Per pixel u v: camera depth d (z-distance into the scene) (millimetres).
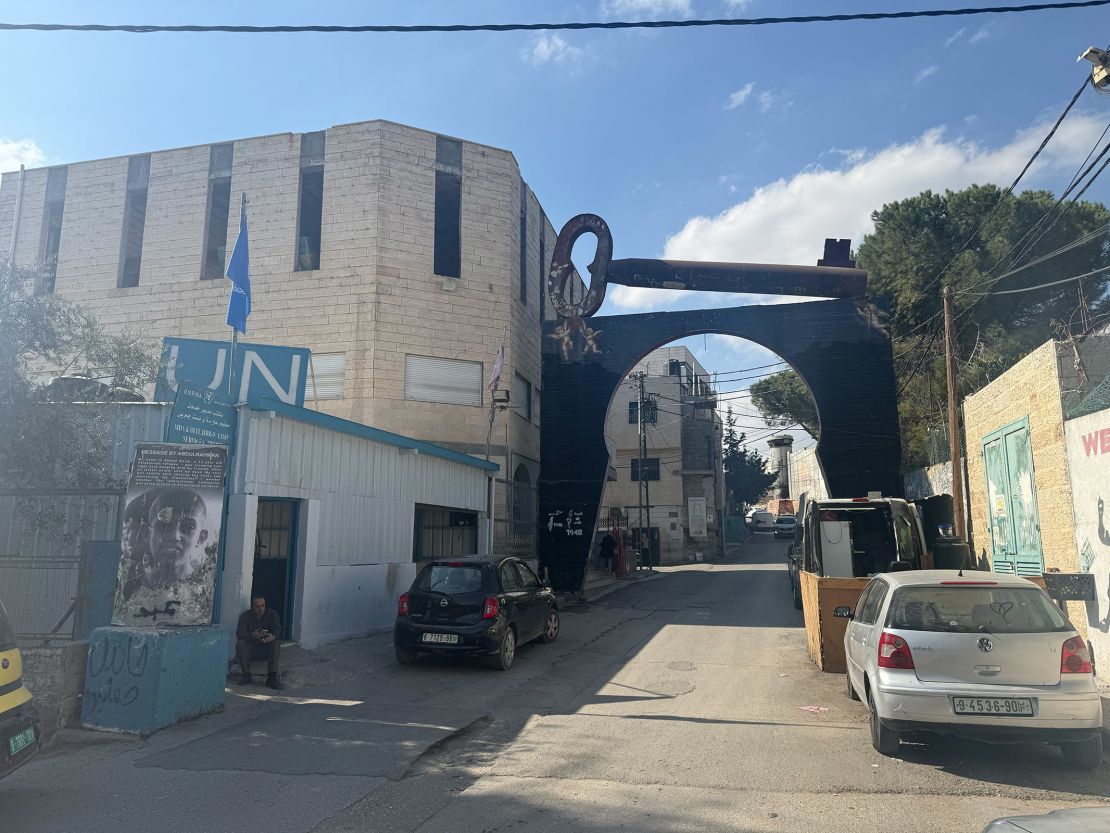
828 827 4645
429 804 5102
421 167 21391
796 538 18609
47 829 4664
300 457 11234
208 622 7844
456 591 10422
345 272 20406
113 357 10719
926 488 20625
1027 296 23797
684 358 48000
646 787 5434
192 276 21188
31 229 22578
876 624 6430
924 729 5738
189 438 9289
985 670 5695
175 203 21719
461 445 20609
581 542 21625
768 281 21234
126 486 8836
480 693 8891
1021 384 12016
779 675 9898
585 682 9578
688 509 42781
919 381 26094
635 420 43594
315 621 11312
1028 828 2760
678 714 7789
